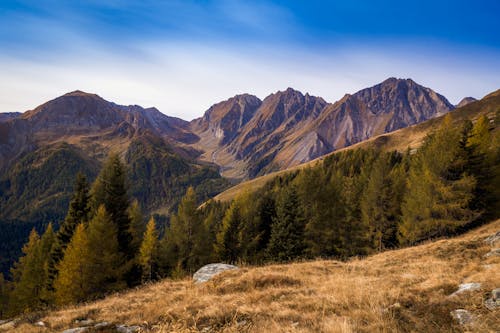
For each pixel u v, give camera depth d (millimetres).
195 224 39188
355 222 38562
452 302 6324
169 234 40438
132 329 8125
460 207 27781
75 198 32250
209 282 13164
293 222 37406
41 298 30547
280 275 12188
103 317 9812
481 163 28938
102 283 26859
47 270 30938
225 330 6699
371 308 6598
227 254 42812
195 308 9148
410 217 31141
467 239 18031
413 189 31578
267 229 47750
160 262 38562
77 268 24828
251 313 7777
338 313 6922
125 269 28094
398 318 6035
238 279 12211
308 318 6809
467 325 5188
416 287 8234
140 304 11211
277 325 6316
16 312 36750
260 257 43156
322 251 38312
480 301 6004
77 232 25391
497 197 29672
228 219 44031
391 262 15828
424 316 5988
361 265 15664
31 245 46469
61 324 9609
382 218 36781
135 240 37469
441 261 13438
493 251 12867
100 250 26016
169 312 8875
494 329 4859
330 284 10234
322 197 40344
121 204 31281
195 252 38344
